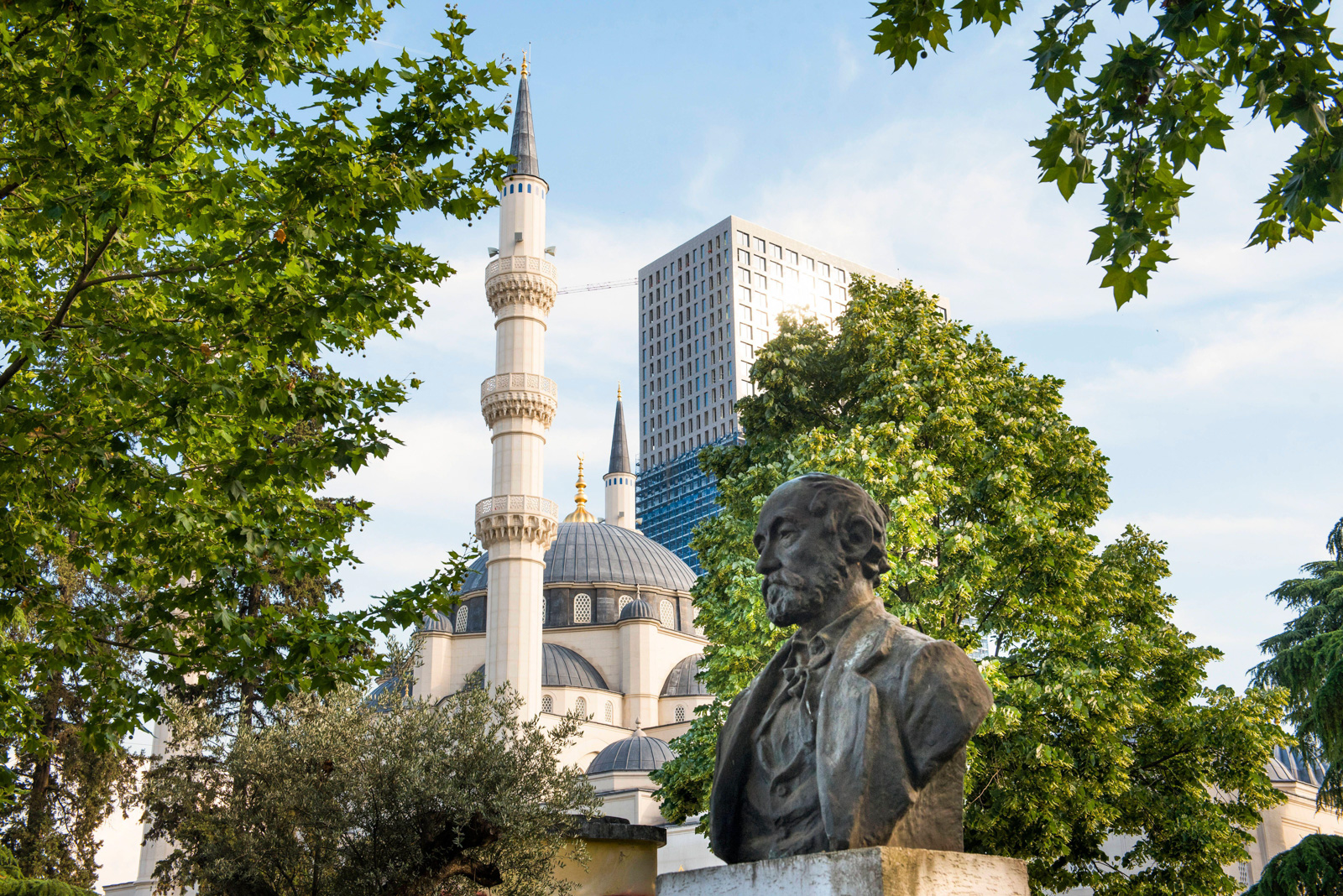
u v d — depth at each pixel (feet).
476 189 48.11
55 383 44.65
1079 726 71.97
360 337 49.29
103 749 47.83
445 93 46.11
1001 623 74.13
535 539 182.39
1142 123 22.38
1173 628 85.76
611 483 348.18
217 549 48.14
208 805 67.41
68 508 46.34
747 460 91.66
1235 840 82.79
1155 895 79.20
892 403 78.28
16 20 41.22
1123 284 23.12
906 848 13.93
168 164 43.37
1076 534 75.31
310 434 57.31
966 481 77.41
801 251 520.01
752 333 491.31
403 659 71.67
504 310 193.06
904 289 90.58
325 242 43.01
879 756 15.15
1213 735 79.92
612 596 241.96
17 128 41.11
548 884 59.77
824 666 16.94
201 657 47.14
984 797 70.90
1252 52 21.56
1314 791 167.02
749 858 16.92
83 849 91.09
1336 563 102.89
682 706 223.10
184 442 47.29
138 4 42.60
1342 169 20.57
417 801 56.85
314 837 56.95
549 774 62.69
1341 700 70.28
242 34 42.96
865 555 17.80
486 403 188.24
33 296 47.85
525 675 174.50
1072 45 21.79
